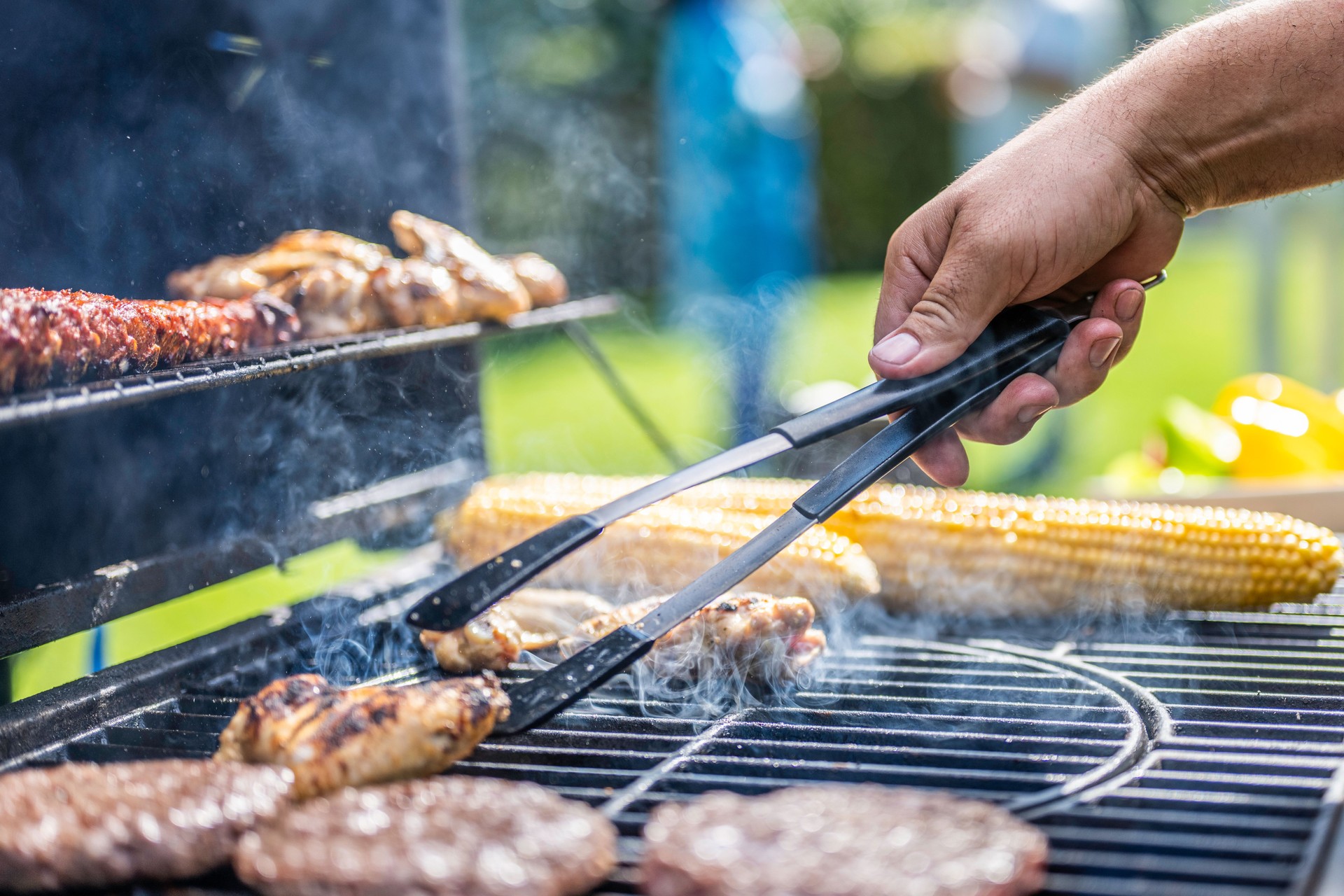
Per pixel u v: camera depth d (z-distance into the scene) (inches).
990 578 65.1
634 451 242.5
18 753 43.6
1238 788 39.0
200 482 65.8
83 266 62.0
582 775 41.8
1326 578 64.6
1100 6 264.5
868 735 46.7
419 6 76.4
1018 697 52.2
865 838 31.2
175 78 65.7
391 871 29.8
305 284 64.4
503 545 70.4
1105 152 55.3
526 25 352.8
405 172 78.8
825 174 453.1
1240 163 57.9
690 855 30.4
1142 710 49.5
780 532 47.3
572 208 340.5
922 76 438.0
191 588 56.4
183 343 51.3
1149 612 65.4
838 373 300.5
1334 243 182.2
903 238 57.2
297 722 39.4
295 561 100.5
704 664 51.9
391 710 39.2
